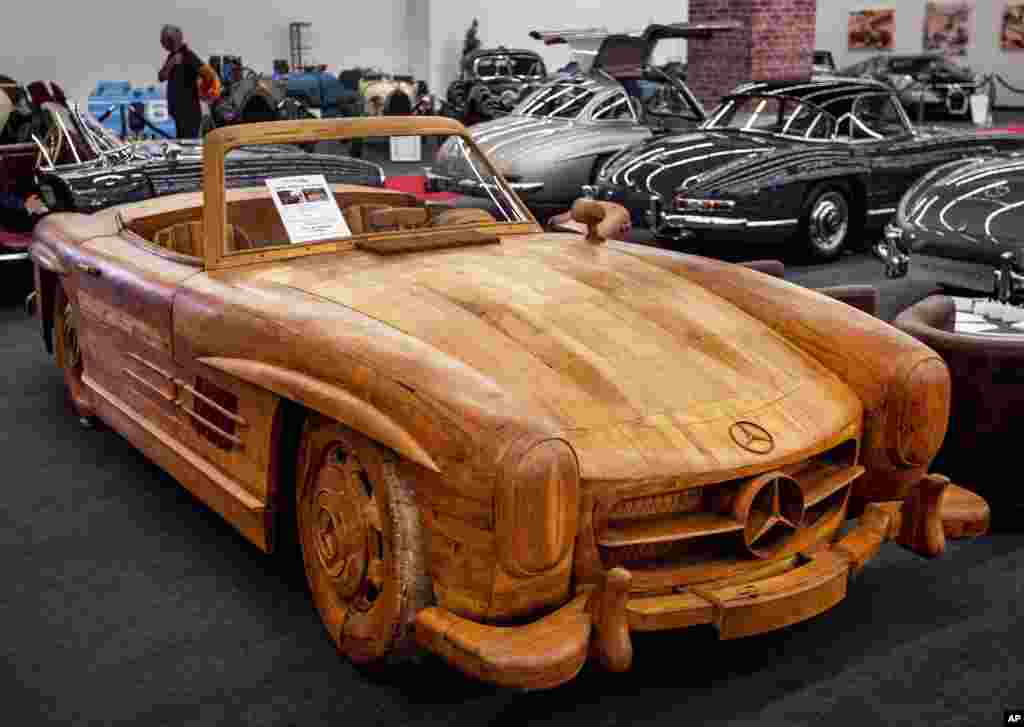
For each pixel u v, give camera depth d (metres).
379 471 2.25
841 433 2.49
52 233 4.20
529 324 2.60
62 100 7.16
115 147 6.59
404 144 13.45
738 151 7.81
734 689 2.47
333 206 3.32
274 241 3.94
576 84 9.93
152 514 3.53
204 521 3.48
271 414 2.61
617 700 2.43
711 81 13.58
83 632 2.76
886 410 2.60
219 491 2.90
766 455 2.30
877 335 2.69
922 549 2.63
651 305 2.81
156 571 3.11
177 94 11.06
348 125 3.38
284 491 2.75
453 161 8.55
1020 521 3.32
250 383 2.68
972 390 3.20
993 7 24.03
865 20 26.16
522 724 2.34
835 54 26.92
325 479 2.52
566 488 2.04
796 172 7.59
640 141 9.12
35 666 2.60
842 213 7.93
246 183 4.00
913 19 25.31
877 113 8.23
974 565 3.12
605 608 2.13
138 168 6.09
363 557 2.40
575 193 9.03
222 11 18.92
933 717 2.36
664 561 2.31
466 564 2.13
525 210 3.68
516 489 2.00
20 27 17.20
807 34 13.38
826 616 2.82
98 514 3.53
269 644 2.70
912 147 8.20
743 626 2.23
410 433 2.15
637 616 2.17
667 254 3.31
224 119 11.80
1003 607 2.86
